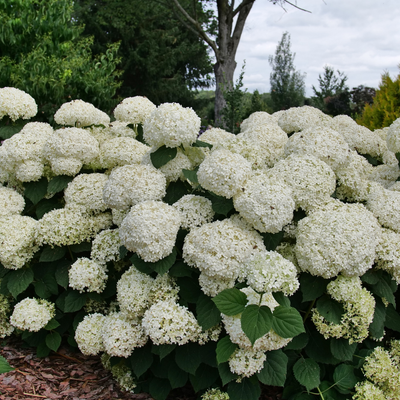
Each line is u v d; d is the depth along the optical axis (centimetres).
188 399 254
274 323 188
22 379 267
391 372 227
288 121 357
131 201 248
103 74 774
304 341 237
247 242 216
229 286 219
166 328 214
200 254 212
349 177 279
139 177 250
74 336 285
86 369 285
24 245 281
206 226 224
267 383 213
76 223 277
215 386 241
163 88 2042
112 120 554
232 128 984
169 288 239
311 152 268
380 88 779
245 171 229
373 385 225
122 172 252
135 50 1958
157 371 246
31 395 251
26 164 318
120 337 232
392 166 347
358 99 1653
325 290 233
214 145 282
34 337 297
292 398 239
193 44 2189
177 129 257
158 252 216
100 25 2011
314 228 225
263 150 307
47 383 265
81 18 1972
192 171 256
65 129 316
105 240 269
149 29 2123
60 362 291
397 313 261
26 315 266
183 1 2084
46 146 314
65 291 290
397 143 310
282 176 247
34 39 767
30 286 315
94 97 699
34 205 348
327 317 226
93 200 290
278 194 216
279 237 237
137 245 216
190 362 228
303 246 226
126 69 1930
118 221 280
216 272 208
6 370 172
